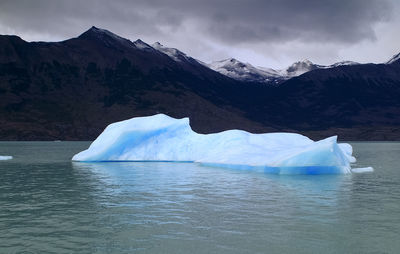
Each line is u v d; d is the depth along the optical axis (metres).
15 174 19.42
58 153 45.50
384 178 17.53
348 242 6.79
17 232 7.52
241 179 16.78
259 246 6.56
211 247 6.51
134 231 7.56
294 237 7.10
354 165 26.97
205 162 25.64
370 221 8.38
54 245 6.66
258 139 27.59
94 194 12.37
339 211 9.51
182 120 31.34
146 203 10.64
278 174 19.22
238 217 8.79
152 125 30.91
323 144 19.70
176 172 20.22
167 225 8.02
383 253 6.23
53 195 12.20
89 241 6.89
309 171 19.06
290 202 10.80
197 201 10.95
